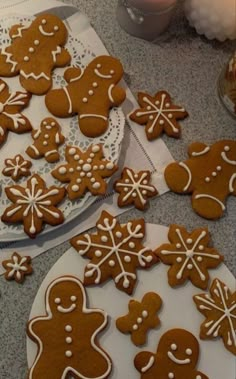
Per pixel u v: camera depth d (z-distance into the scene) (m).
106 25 0.68
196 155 0.63
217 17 0.65
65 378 0.55
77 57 0.65
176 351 0.56
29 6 0.66
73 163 0.60
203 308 0.57
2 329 0.57
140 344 0.56
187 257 0.59
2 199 0.59
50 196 0.59
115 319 0.57
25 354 0.56
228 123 0.66
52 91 0.62
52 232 0.59
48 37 0.64
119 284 0.58
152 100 0.64
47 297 0.56
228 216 0.62
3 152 0.61
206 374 0.56
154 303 0.57
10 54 0.63
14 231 0.58
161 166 0.63
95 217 0.60
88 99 0.62
